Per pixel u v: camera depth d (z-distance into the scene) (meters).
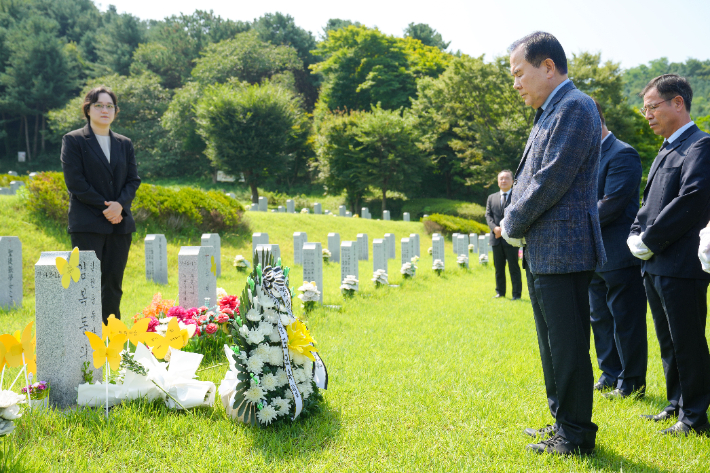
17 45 48.94
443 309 7.91
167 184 45.00
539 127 2.91
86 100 4.63
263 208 25.80
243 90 36.56
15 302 7.32
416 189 42.78
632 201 4.17
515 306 8.43
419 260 16.00
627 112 33.66
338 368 4.55
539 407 3.69
